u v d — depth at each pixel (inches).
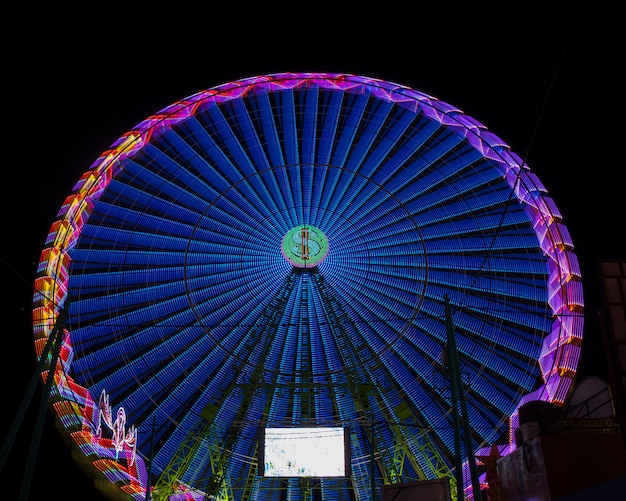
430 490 830.5
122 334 1283.2
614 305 673.6
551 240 1357.0
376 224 1389.0
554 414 1104.8
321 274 1352.1
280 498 1266.0
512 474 908.6
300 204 1412.4
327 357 1272.1
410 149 1453.0
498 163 1457.9
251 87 1512.1
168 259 1352.1
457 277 1337.4
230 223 1390.3
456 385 833.5
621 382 645.3
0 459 748.0
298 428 1228.5
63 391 1211.2
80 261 1333.7
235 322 1305.4
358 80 1513.3
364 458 1247.5
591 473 776.9
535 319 1311.5
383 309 1306.6
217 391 1242.0
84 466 1199.6
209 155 1443.2
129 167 1427.2
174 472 1207.6
